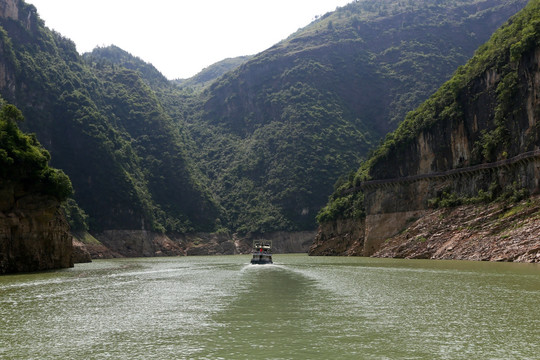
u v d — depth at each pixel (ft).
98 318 104.83
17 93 612.70
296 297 134.10
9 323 99.86
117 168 649.61
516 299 120.67
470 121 326.85
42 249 250.37
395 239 355.36
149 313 110.52
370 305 118.01
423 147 363.97
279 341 82.38
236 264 325.01
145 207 653.30
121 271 248.52
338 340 82.58
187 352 76.23
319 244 494.59
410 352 74.90
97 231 589.32
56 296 141.18
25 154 240.94
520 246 236.02
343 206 472.85
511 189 275.80
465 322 95.35
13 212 231.09
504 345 78.07
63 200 276.00
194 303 125.18
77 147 644.69
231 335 87.15
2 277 206.08
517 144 277.23
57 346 81.00
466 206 307.78
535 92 263.49
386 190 388.37
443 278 173.27
